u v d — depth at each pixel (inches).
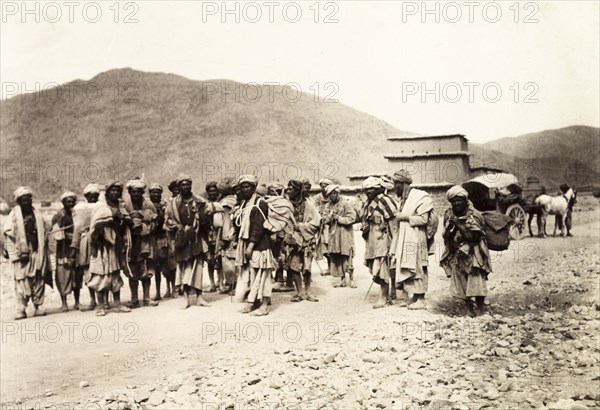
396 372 223.3
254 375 231.8
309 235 362.3
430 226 311.9
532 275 403.5
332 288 401.1
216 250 388.2
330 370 233.8
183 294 387.2
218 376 234.7
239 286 352.2
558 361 223.8
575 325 266.1
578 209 637.9
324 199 418.9
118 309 353.7
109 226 347.3
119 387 228.8
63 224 362.9
